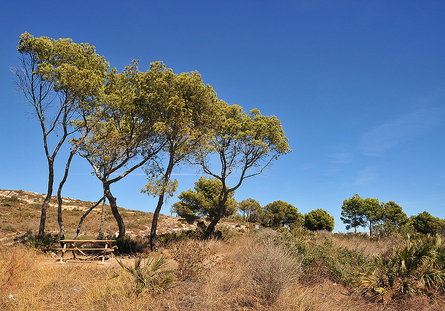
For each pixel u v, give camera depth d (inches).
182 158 643.5
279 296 187.0
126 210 1568.7
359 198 1485.0
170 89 534.6
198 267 245.0
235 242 492.7
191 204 1238.3
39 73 465.4
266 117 758.5
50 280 242.7
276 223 1851.6
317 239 493.4
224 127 721.0
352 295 222.1
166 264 259.1
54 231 827.4
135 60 547.5
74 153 532.1
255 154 738.2
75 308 187.9
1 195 1380.4
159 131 530.6
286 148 764.0
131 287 210.1
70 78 460.1
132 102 518.6
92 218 1203.2
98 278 253.8
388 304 203.8
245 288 207.8
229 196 1336.1
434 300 199.5
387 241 476.1
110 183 563.2
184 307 176.4
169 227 1053.8
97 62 518.9
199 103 587.2
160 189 524.4
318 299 192.9
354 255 322.0
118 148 551.5
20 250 340.8
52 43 489.4
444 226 1357.0
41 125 494.0
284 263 217.5
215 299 185.5
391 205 1460.4
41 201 1434.5
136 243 554.9
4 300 189.9
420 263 232.8
